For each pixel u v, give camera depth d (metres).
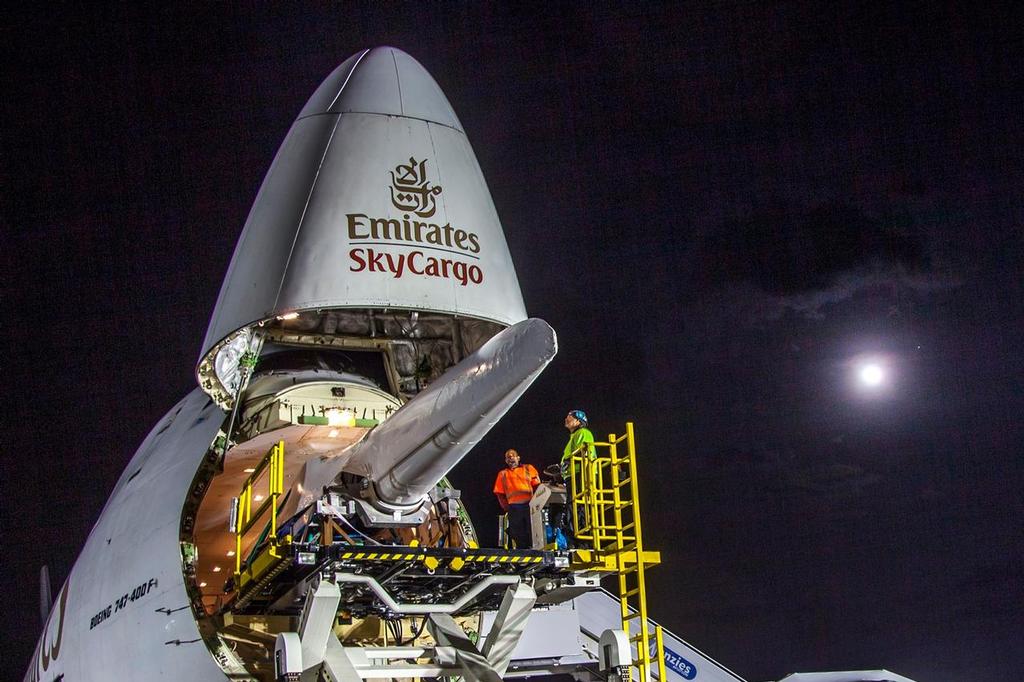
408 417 7.88
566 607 11.30
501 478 11.48
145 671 9.20
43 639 11.82
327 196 10.17
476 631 10.77
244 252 10.34
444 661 9.05
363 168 10.37
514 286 10.70
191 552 9.52
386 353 11.76
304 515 8.72
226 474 11.93
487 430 7.56
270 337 11.23
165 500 10.02
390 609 8.72
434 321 11.43
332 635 8.64
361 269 9.86
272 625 9.96
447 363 11.70
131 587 9.70
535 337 6.75
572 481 10.85
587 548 10.98
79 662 10.20
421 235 10.21
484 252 10.53
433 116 11.03
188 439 10.77
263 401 10.98
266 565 8.59
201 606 9.16
